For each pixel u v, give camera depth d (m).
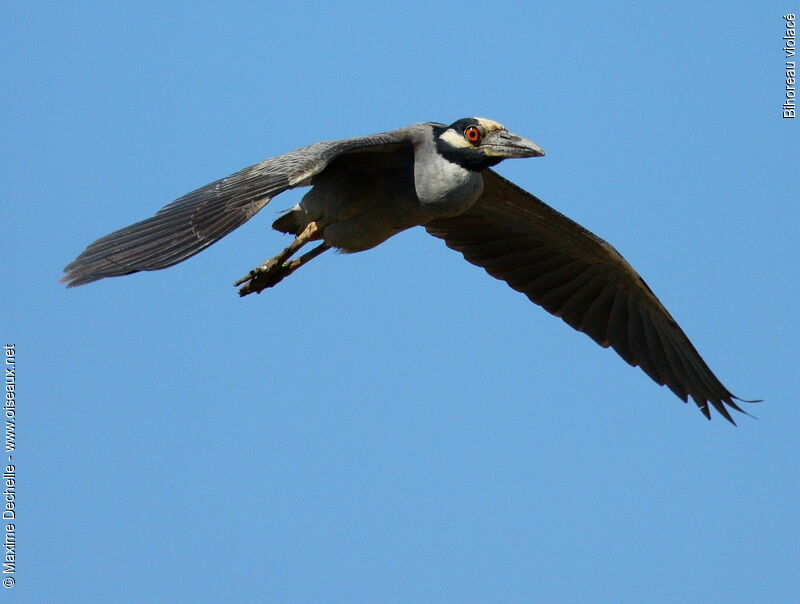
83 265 12.23
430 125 15.06
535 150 14.76
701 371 17.14
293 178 12.84
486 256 17.67
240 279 14.88
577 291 17.73
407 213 14.98
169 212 12.81
